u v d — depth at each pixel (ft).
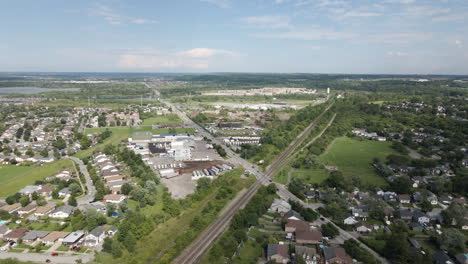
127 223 435.53
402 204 547.49
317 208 527.81
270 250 384.47
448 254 398.21
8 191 590.55
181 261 375.04
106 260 374.22
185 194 581.53
